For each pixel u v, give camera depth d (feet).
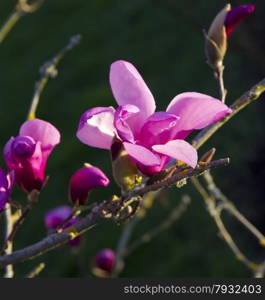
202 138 5.85
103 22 33.35
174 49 29.35
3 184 4.84
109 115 4.66
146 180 5.22
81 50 32.09
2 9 37.40
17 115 28.91
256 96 5.71
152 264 19.67
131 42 31.01
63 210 9.49
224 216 20.15
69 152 25.07
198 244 19.77
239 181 20.74
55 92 29.60
